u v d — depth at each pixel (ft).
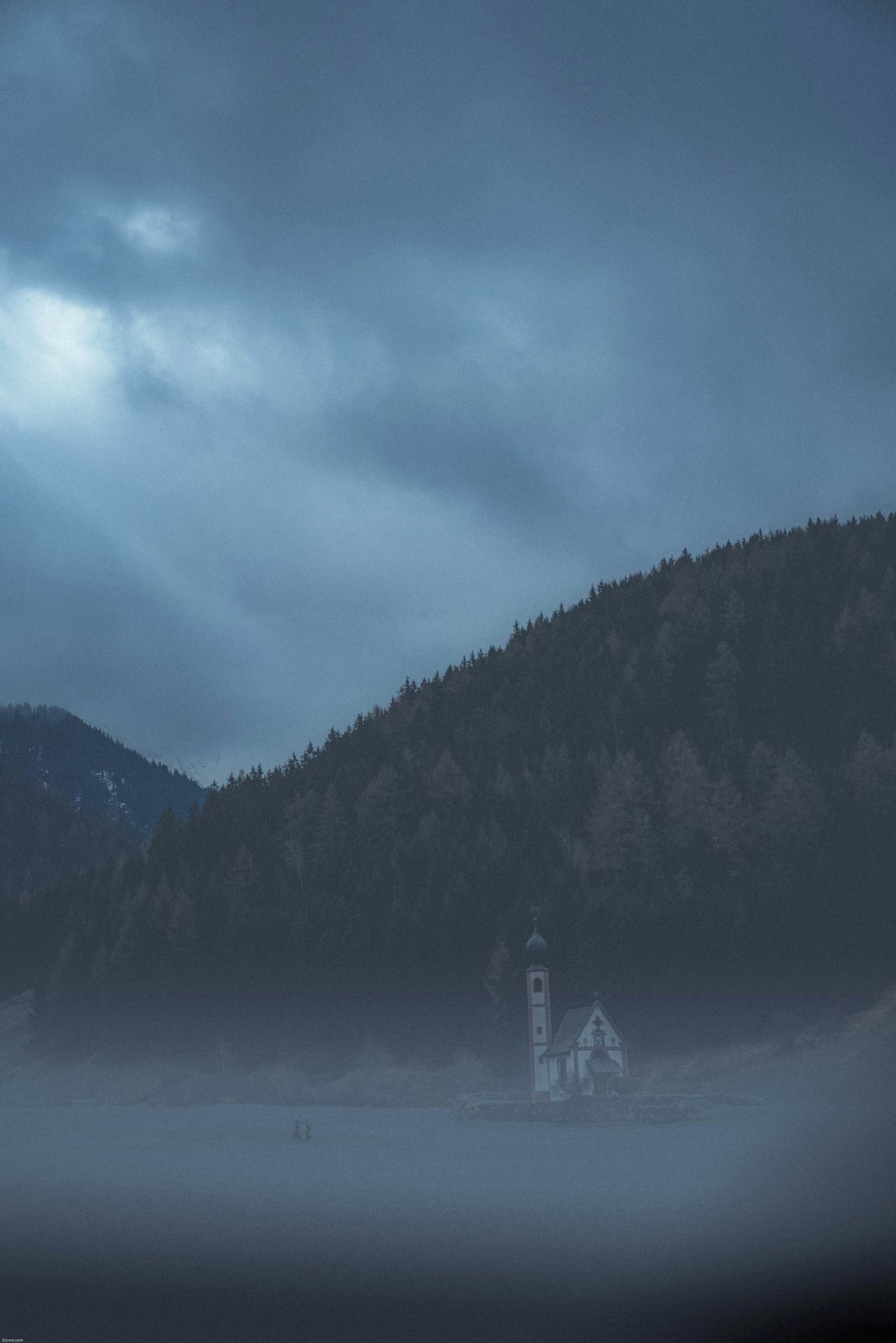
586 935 590.55
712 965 541.34
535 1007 489.26
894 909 531.91
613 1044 481.87
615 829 655.35
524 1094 505.25
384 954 650.43
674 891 599.16
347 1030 634.43
